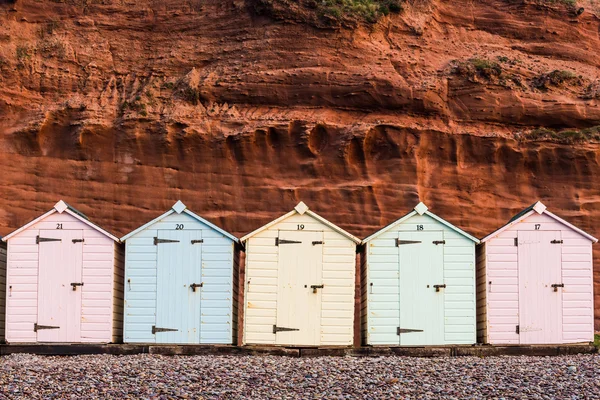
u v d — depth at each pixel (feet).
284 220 115.14
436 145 174.40
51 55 181.16
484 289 116.06
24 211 168.35
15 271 114.93
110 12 187.01
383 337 114.21
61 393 85.30
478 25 195.62
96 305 114.42
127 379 91.04
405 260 115.44
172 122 172.04
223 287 114.73
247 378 91.91
